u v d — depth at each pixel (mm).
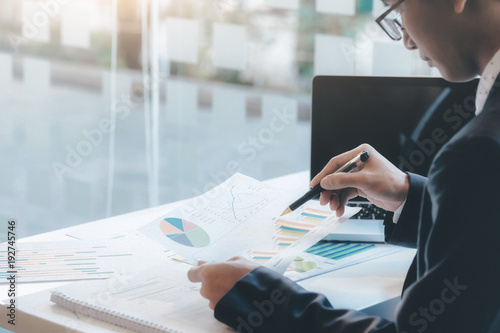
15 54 4754
